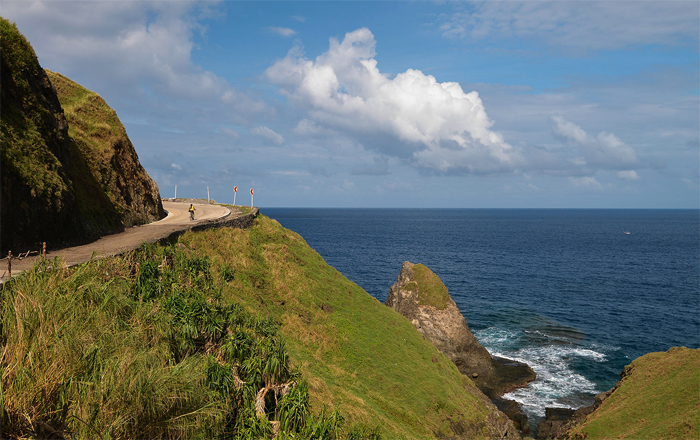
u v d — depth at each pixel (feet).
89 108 133.49
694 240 636.07
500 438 93.81
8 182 59.31
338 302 115.34
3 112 69.56
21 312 28.35
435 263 379.35
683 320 206.18
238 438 36.65
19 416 21.62
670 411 81.76
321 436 44.04
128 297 44.50
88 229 84.33
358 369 89.66
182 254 73.46
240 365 45.73
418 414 86.48
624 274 336.90
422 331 161.07
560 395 128.67
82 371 26.58
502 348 167.73
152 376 27.96
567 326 195.83
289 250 128.98
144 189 134.72
